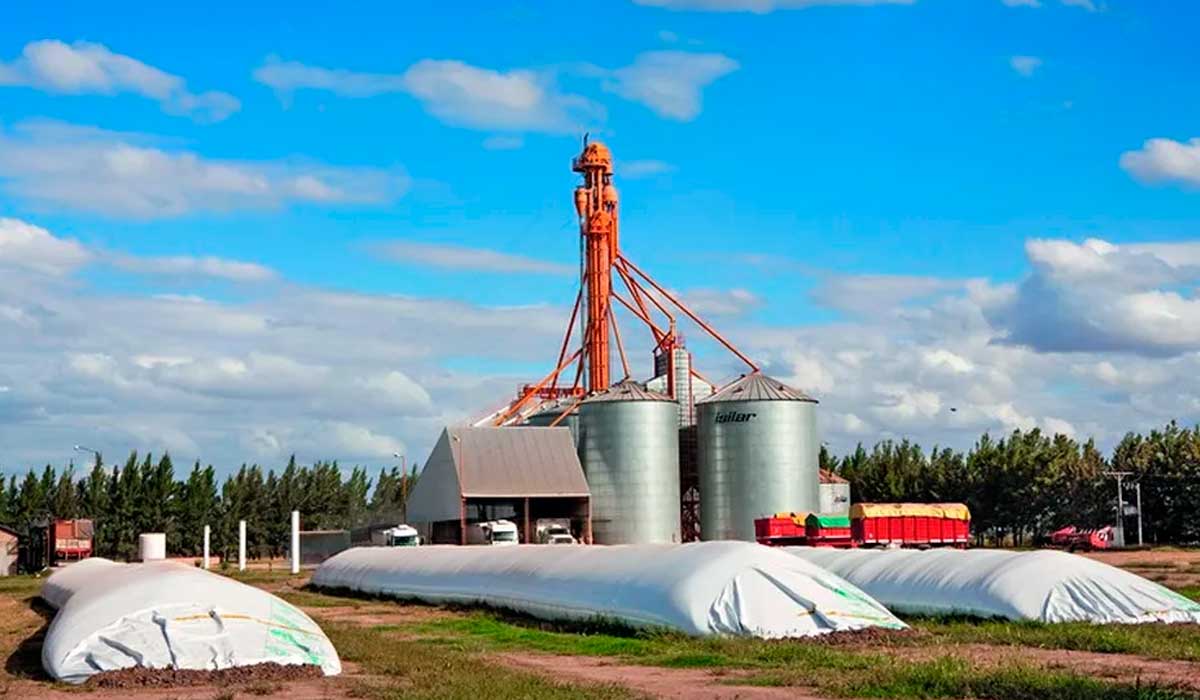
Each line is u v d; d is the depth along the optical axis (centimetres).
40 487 13288
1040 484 11550
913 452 13650
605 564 3662
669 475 9706
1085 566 3441
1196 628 3091
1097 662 2506
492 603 4181
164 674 2367
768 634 2967
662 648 2875
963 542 9050
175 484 13588
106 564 5269
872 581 3812
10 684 2406
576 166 11638
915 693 2073
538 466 9562
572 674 2473
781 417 9519
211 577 2834
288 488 14788
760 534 8969
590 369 11362
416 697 2080
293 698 2139
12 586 7125
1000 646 2814
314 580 6059
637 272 11331
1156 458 10906
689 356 11056
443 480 9650
